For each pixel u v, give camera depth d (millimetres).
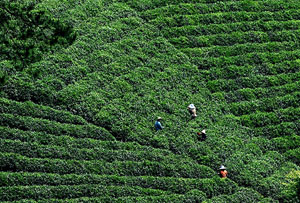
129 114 61125
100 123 59438
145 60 68250
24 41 47812
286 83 70562
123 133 59062
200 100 65562
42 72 61906
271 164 59531
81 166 53156
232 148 60312
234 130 62906
